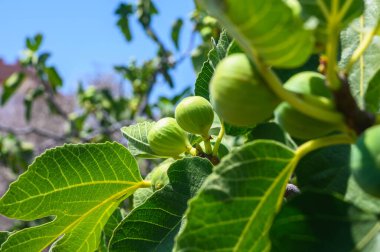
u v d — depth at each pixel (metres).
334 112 0.22
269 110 0.22
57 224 0.40
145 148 0.45
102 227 0.42
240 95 0.22
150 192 0.42
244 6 0.19
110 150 0.39
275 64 0.21
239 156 0.24
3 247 0.40
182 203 0.36
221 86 0.22
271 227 0.24
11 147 1.60
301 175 0.28
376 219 0.23
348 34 0.32
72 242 0.42
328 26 0.21
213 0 0.19
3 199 0.38
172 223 0.36
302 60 0.21
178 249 0.24
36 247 0.41
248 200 0.24
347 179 0.28
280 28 0.20
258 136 0.33
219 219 0.24
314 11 0.21
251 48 0.21
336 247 0.24
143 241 0.36
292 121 0.23
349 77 0.31
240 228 0.25
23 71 1.66
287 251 0.24
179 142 0.39
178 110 0.37
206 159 0.36
